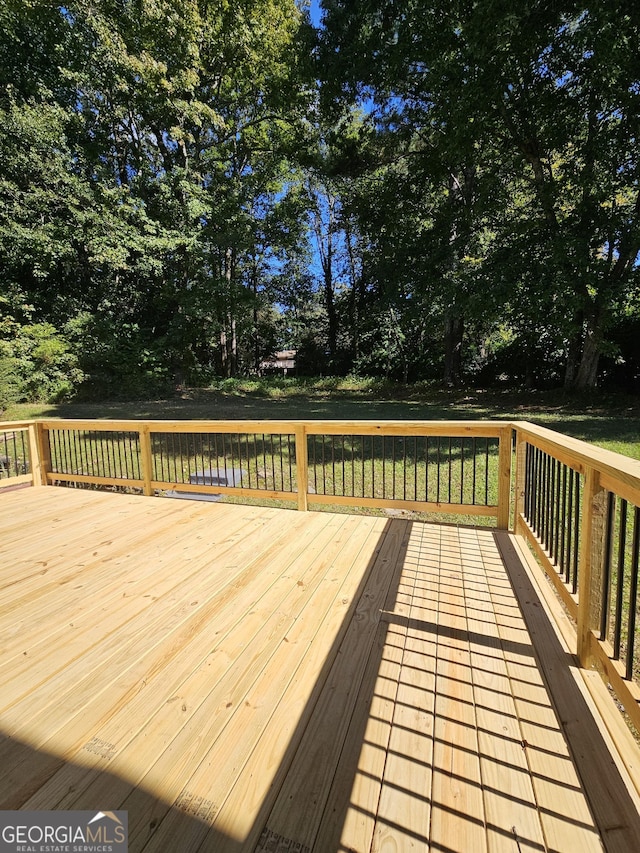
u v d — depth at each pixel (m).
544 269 9.30
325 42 12.64
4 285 13.88
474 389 17.19
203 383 18.70
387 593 2.56
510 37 7.85
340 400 15.73
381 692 1.76
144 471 4.79
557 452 2.38
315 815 1.27
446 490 5.34
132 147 15.91
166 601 2.50
